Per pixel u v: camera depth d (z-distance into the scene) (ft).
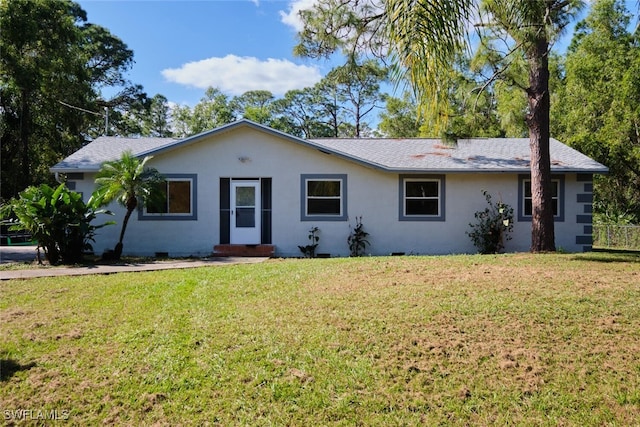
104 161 39.47
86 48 95.20
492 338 15.19
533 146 36.47
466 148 47.88
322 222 42.42
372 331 15.93
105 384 12.57
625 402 11.52
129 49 106.42
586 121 73.82
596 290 20.65
